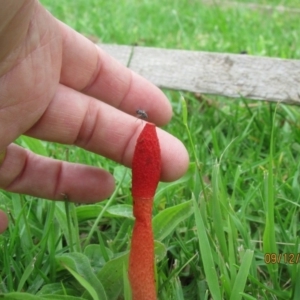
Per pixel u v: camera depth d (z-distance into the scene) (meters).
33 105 0.13
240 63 0.24
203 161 0.21
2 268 0.15
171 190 0.18
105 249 0.15
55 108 0.14
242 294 0.12
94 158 0.21
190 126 0.24
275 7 0.47
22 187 0.16
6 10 0.11
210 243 0.14
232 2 0.50
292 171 0.19
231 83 0.24
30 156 0.16
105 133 0.15
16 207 0.17
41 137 0.15
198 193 0.17
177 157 0.14
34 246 0.15
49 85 0.13
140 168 0.11
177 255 0.16
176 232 0.16
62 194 0.16
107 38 0.38
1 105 0.13
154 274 0.12
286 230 0.16
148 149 0.11
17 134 0.13
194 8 0.48
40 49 0.13
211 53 0.25
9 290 0.14
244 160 0.21
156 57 0.26
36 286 0.14
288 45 0.35
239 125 0.24
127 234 0.16
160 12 0.47
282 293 0.14
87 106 0.14
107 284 0.13
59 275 0.15
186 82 0.25
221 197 0.16
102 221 0.18
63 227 0.16
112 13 0.46
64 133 0.15
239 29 0.39
